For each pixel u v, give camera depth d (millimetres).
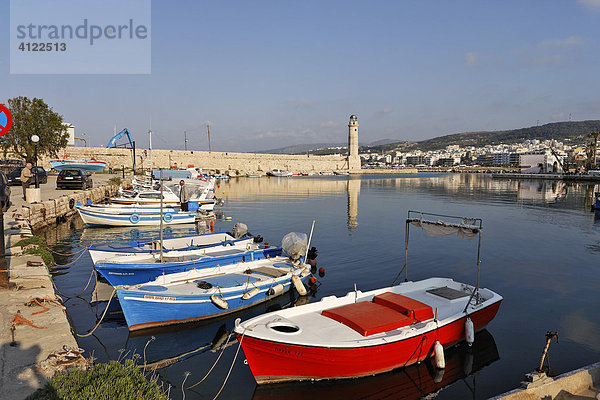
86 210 26938
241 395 8648
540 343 11070
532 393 7301
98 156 85375
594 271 18266
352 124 163500
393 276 17391
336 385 9125
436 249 22547
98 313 12836
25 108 46281
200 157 111688
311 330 9469
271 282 14031
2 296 9750
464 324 10734
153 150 101375
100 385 5078
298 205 44312
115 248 16594
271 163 134625
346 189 70938
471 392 8836
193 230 27984
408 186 81500
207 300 12273
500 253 21703
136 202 30016
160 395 5531
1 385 5785
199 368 9773
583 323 12430
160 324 11797
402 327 9797
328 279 16906
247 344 8797
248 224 30859
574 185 83688
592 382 7918
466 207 43250
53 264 17938
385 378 9398
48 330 7898
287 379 9211
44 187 37469
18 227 18438
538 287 15969
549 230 29031
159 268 14375
